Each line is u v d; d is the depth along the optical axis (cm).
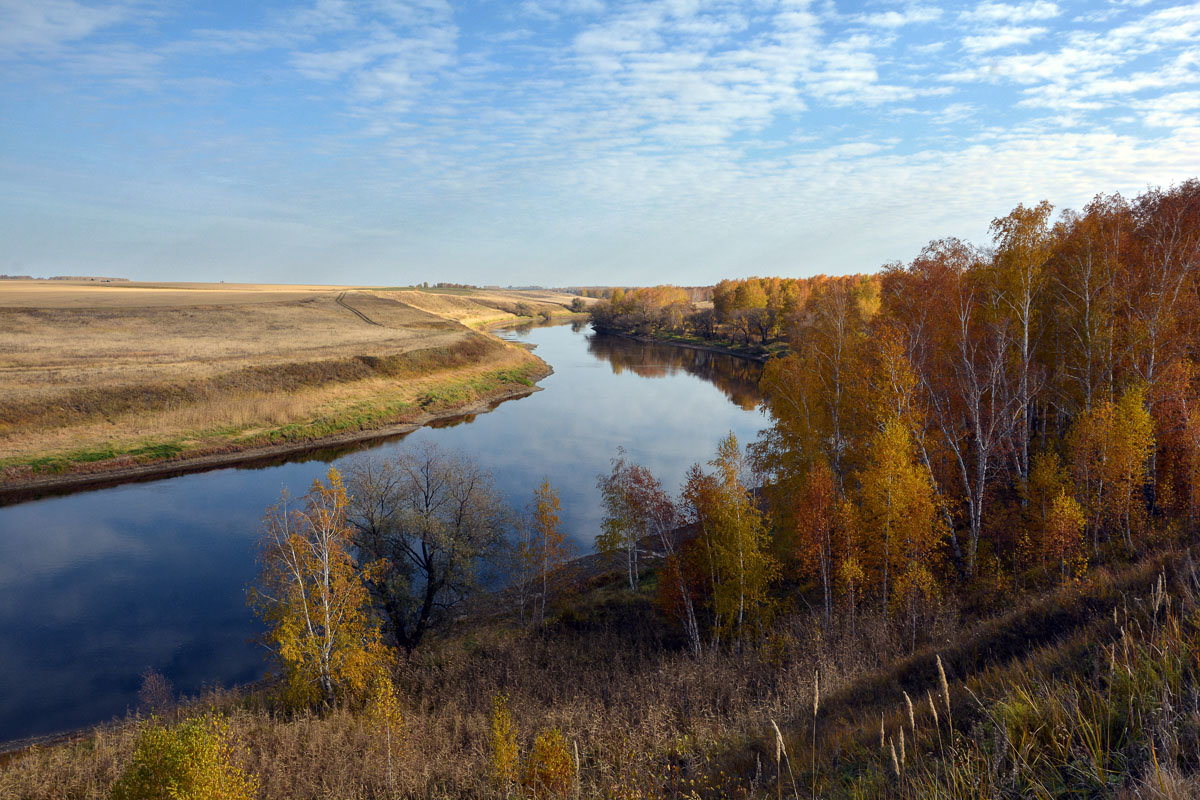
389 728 1805
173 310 11725
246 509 4559
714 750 1400
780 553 3234
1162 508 2564
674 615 2858
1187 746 608
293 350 8819
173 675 2670
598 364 11869
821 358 3338
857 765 946
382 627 3041
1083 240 2914
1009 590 2303
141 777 1323
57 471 5144
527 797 1331
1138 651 841
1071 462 2688
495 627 3058
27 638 2941
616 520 3434
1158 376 2664
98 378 6525
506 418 7481
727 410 7606
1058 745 679
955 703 1027
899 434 2494
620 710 1898
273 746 1889
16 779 1791
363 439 6512
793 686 1803
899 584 2347
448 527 3144
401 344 9862
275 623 2614
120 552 3862
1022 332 2900
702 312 15650
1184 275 2656
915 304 3216
